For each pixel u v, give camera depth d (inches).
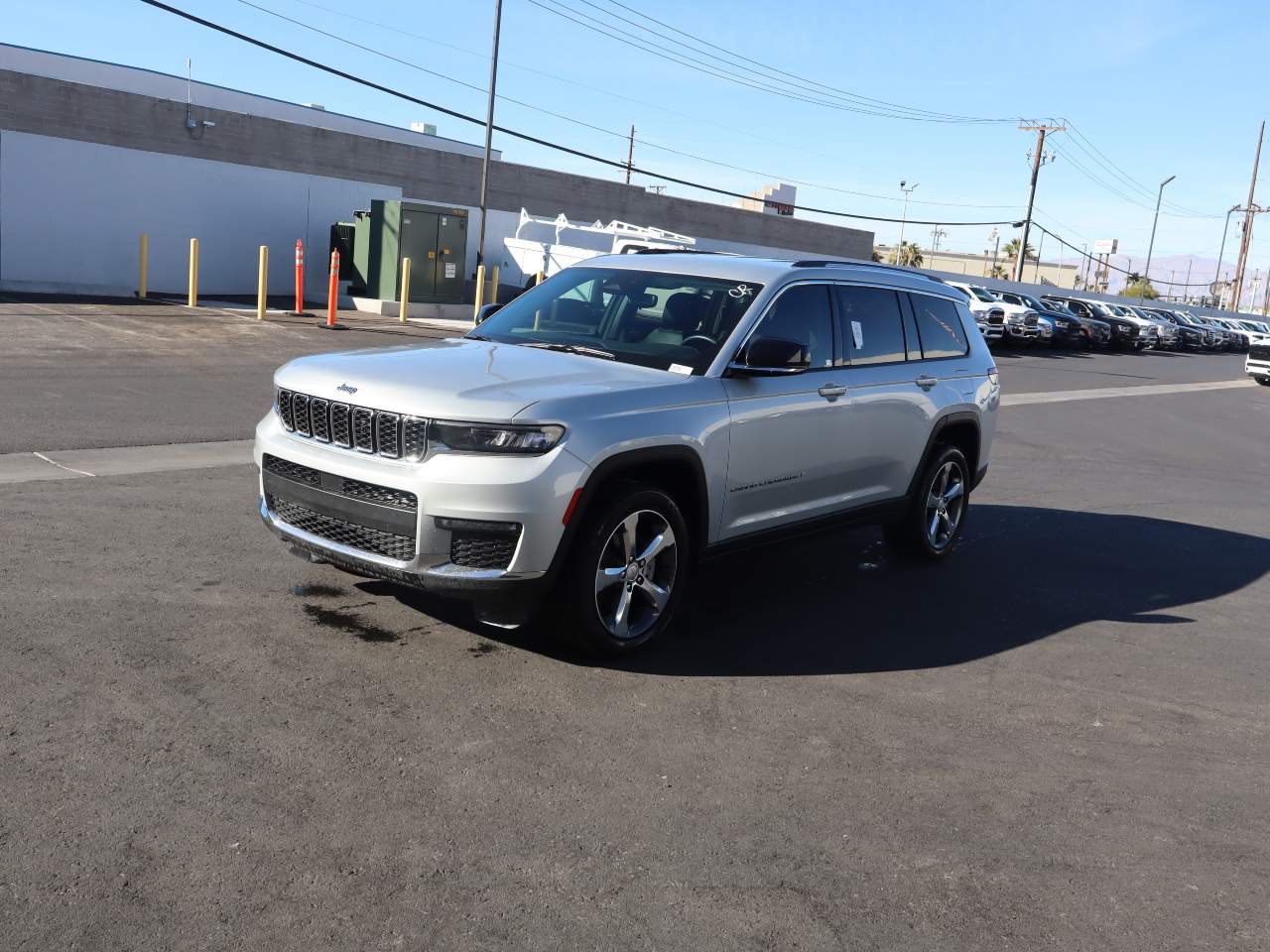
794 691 180.5
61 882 109.7
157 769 134.5
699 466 188.7
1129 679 202.5
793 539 223.6
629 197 1464.1
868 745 162.1
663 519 184.9
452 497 161.6
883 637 214.7
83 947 100.1
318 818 126.7
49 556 210.7
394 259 864.3
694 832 131.7
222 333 610.9
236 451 328.5
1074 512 366.9
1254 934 119.8
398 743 147.7
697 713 167.5
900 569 269.9
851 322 233.5
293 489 180.1
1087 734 174.4
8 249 786.8
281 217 944.3
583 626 175.6
